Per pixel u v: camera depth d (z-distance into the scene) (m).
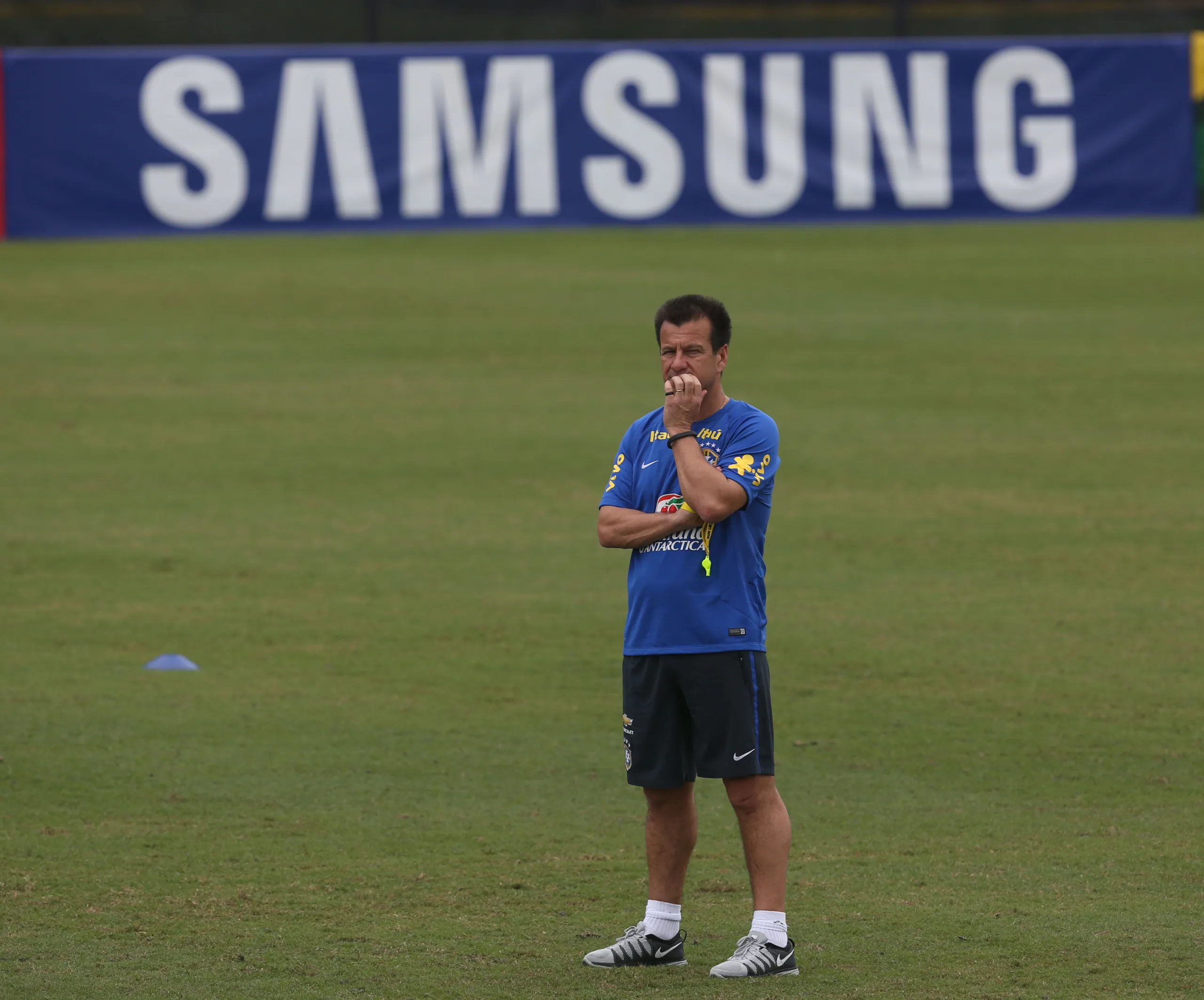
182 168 85.50
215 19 109.62
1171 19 107.62
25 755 28.06
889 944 19.83
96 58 84.56
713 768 18.78
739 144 87.94
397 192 86.75
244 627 36.47
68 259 83.50
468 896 21.77
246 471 51.16
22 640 35.34
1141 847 23.81
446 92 86.56
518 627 36.53
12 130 84.81
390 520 45.81
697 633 18.75
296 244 88.19
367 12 108.19
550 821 25.11
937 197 88.25
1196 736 29.34
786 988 18.30
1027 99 87.81
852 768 27.75
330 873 22.66
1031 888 22.06
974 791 26.56
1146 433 55.28
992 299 75.81
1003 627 36.34
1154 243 85.81
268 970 18.88
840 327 71.00
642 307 74.62
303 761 27.98
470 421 57.28
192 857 23.31
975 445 53.84
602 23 110.94
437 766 27.80
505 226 87.56
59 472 50.94
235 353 67.38
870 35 109.50
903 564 41.56
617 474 19.78
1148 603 38.09
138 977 18.59
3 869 22.64
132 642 35.31
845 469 51.09
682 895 21.58
